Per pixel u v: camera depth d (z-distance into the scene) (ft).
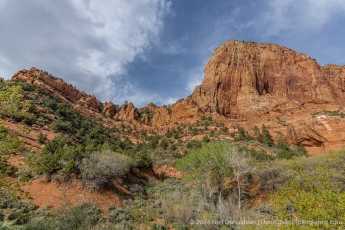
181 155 159.22
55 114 163.94
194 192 84.38
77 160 65.41
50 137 115.65
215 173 83.66
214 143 93.50
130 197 67.41
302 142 202.28
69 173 60.29
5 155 31.32
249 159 88.74
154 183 97.60
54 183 56.75
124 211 53.42
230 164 80.84
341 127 192.24
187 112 286.87
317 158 84.43
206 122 247.09
